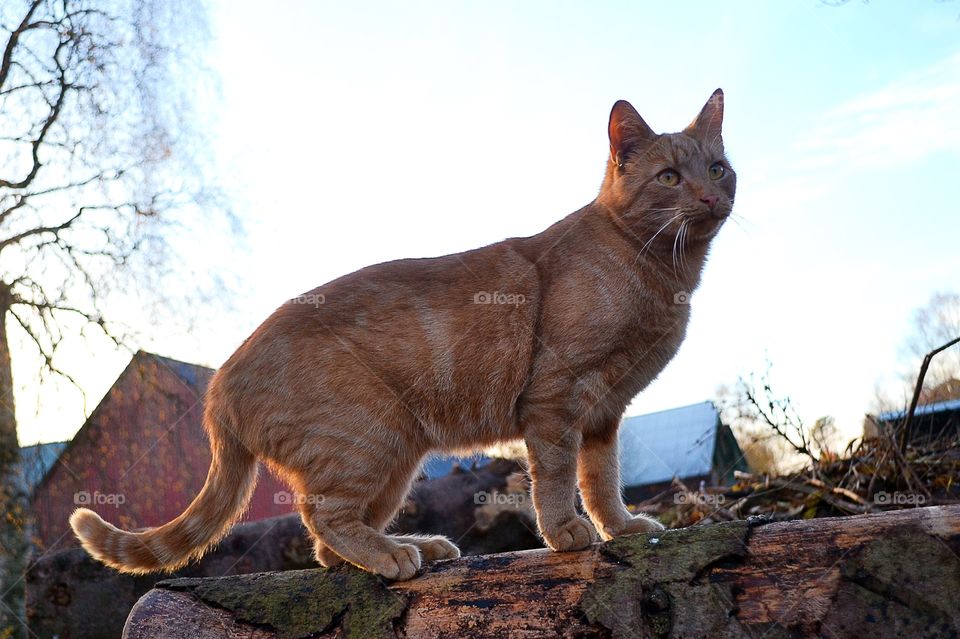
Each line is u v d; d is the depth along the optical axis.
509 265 1.10
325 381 1.05
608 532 1.10
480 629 0.93
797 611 0.88
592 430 1.10
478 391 1.08
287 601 0.97
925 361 1.34
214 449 1.07
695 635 0.89
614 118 1.14
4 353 2.18
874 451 1.41
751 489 1.50
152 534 1.05
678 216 1.10
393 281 1.09
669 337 1.11
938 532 0.88
